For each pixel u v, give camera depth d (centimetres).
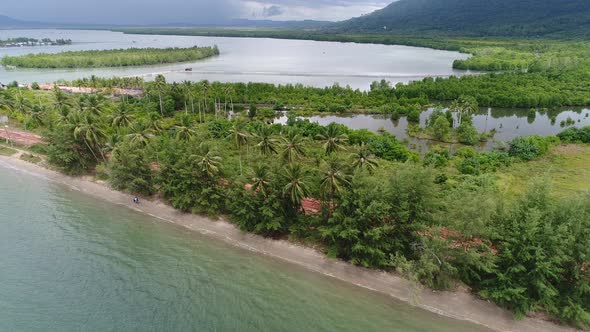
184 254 6197
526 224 4528
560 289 4669
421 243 5225
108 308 5006
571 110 15975
